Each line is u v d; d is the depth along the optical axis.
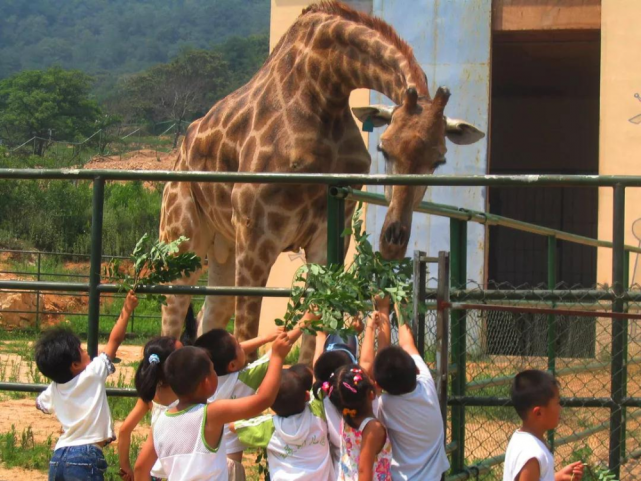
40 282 4.99
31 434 6.89
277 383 3.87
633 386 7.04
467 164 13.30
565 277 19.88
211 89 73.44
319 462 3.95
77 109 58.88
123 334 4.82
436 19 13.48
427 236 13.32
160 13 163.00
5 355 12.86
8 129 55.25
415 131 5.27
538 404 3.85
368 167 6.87
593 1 13.38
